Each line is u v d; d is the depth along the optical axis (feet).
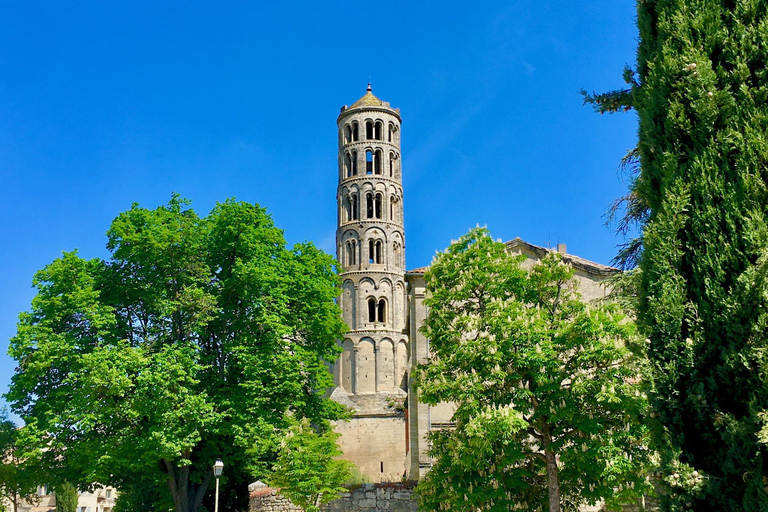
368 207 319.47
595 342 85.20
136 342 129.39
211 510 151.02
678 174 50.80
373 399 287.69
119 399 119.03
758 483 41.81
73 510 218.79
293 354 128.77
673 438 47.01
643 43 58.90
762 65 50.67
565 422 92.17
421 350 143.95
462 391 88.69
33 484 127.44
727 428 43.73
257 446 120.26
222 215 135.64
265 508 144.36
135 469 119.24
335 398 279.69
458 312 99.55
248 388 122.01
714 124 49.93
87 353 116.67
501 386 90.38
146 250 126.41
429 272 103.24
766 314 43.88
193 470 132.46
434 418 138.51
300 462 125.39
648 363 48.65
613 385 82.64
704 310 47.29
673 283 48.80
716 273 46.80
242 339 126.41
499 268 100.42
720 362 46.14
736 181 47.85
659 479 47.09
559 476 94.22
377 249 314.76
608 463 82.07
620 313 88.33
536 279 102.06
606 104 69.15
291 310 139.74
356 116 327.88
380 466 248.93
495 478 88.84
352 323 304.91
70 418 114.11
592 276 138.51
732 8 53.88
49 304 121.08
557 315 97.40
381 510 131.95
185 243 127.85
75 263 124.88
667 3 55.83
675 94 52.37
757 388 43.52
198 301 122.52
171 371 115.96
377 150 324.80
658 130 53.11
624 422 85.71
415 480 134.41
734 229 46.75
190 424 116.78
